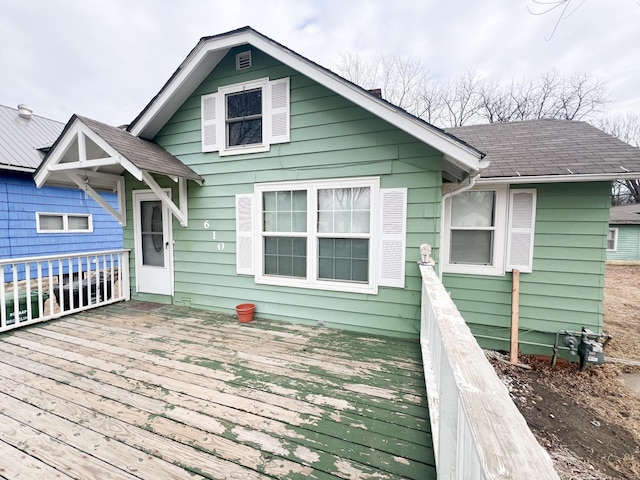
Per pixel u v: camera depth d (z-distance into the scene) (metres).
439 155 3.29
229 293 4.43
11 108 8.26
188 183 4.55
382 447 1.75
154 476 1.53
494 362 4.22
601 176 3.63
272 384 2.45
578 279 4.10
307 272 3.93
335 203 3.75
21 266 6.74
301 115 3.81
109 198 8.83
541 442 2.87
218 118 4.26
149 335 3.54
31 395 2.28
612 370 4.10
